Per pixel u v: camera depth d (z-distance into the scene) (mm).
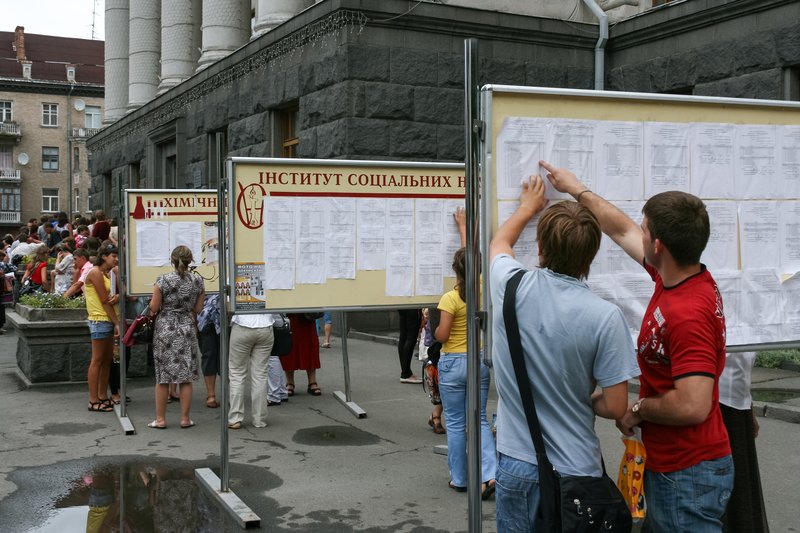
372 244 6199
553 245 2871
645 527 3002
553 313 2805
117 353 9062
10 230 71312
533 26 15695
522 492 2807
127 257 9320
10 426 8234
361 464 6742
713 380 2703
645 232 2953
